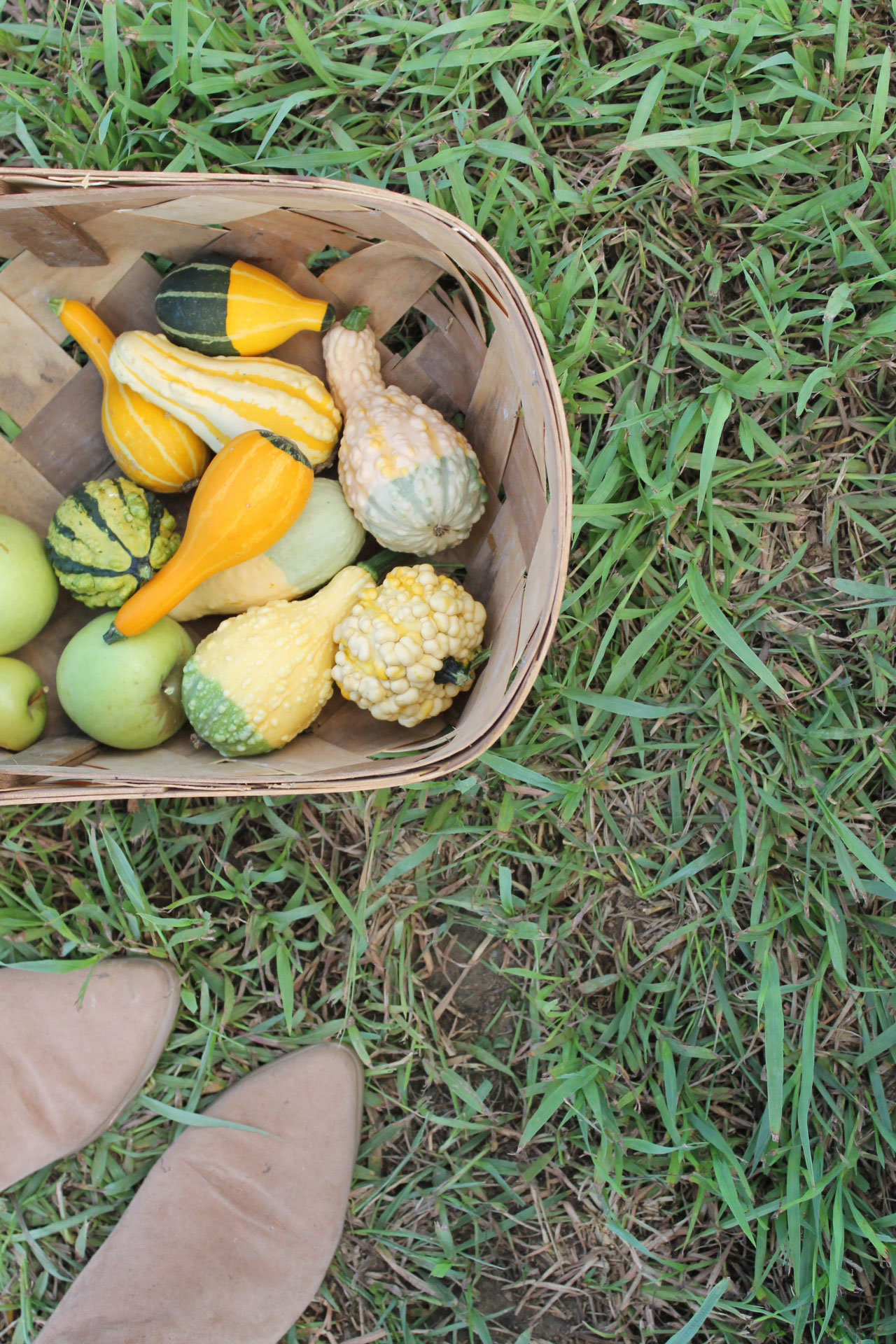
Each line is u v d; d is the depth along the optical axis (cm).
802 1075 142
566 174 140
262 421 124
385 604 124
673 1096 144
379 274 130
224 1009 153
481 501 131
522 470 122
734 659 146
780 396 142
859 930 149
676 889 152
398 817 147
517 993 157
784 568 141
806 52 133
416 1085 159
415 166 136
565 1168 155
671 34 134
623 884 152
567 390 138
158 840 149
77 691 125
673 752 149
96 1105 150
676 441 137
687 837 148
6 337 129
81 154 141
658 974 153
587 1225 154
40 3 144
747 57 135
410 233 119
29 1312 152
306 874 151
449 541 130
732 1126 154
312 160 137
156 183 110
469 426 137
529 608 116
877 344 139
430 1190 154
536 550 117
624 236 139
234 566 125
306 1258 150
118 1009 150
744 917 152
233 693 122
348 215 117
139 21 140
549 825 153
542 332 137
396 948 154
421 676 123
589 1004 155
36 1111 150
